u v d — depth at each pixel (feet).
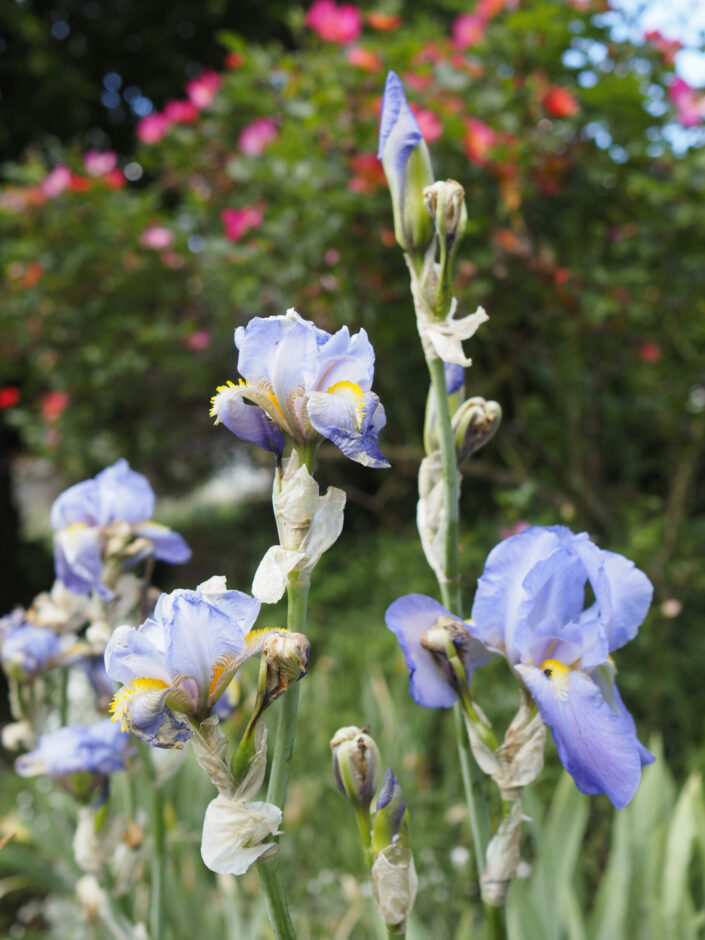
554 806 8.96
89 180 21.38
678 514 16.33
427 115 14.08
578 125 15.12
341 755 3.94
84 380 23.24
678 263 16.61
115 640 3.39
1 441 30.55
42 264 21.85
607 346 18.15
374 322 16.87
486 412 4.68
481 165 14.64
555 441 19.02
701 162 14.58
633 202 16.11
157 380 24.44
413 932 7.49
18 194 22.16
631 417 20.13
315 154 15.58
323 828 12.90
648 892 8.08
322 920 11.62
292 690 3.59
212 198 19.54
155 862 6.12
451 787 13.14
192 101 19.25
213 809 3.39
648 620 14.97
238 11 32.45
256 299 17.26
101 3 31.04
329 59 15.89
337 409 3.47
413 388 20.21
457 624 4.09
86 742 5.74
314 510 3.60
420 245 4.33
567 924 8.21
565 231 16.55
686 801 8.25
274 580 3.51
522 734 4.06
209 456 29.55
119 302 22.57
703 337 17.88
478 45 15.47
